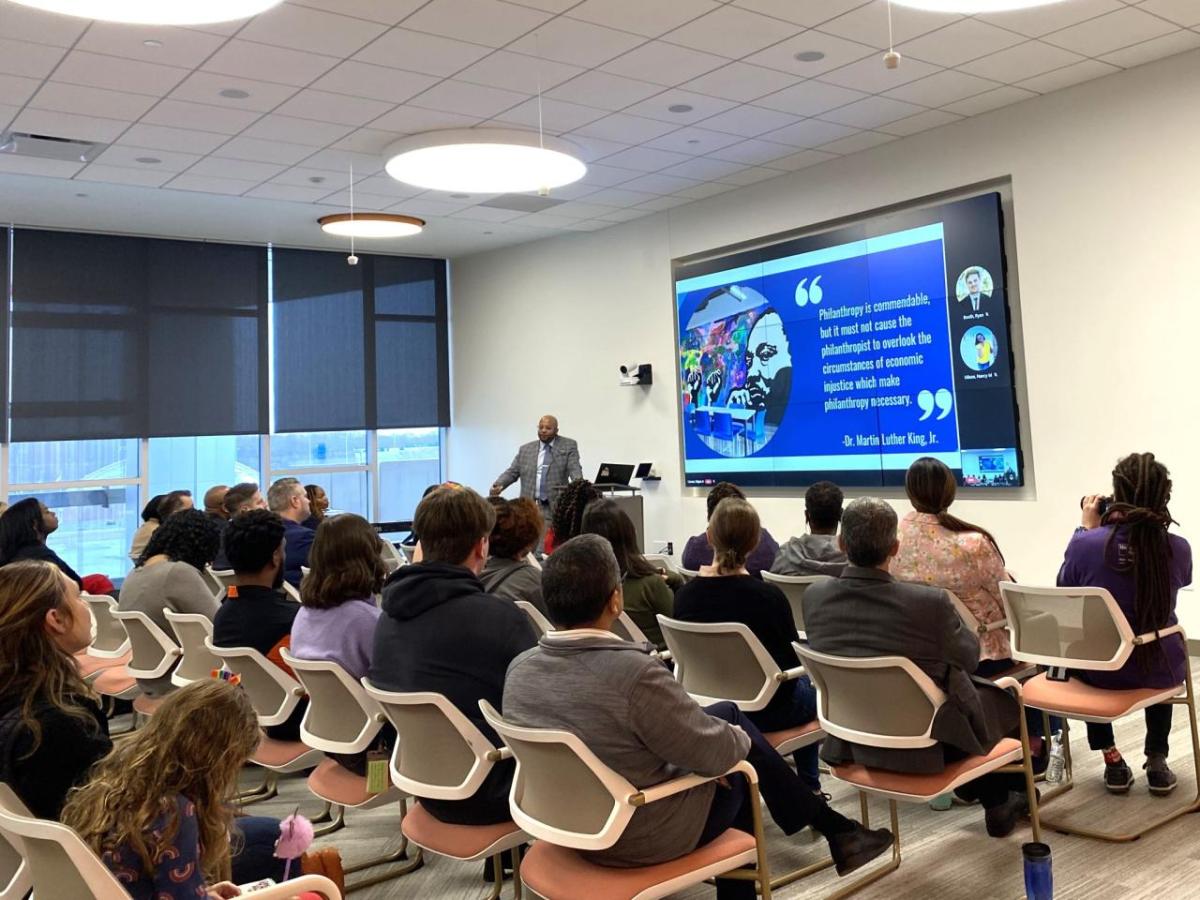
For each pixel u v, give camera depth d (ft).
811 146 23.18
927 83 19.03
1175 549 9.89
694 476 28.25
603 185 26.14
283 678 9.68
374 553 9.51
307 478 34.14
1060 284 19.93
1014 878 9.11
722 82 18.54
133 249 30.55
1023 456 20.79
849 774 8.45
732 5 15.08
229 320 32.22
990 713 8.48
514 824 7.41
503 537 10.36
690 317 28.19
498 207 28.19
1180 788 11.09
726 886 7.57
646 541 30.01
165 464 31.45
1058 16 15.97
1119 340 18.99
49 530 17.60
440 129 20.79
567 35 16.05
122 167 22.93
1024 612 10.03
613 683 6.18
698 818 6.58
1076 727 13.96
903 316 22.75
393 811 12.20
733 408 27.04
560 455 27.07
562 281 32.76
